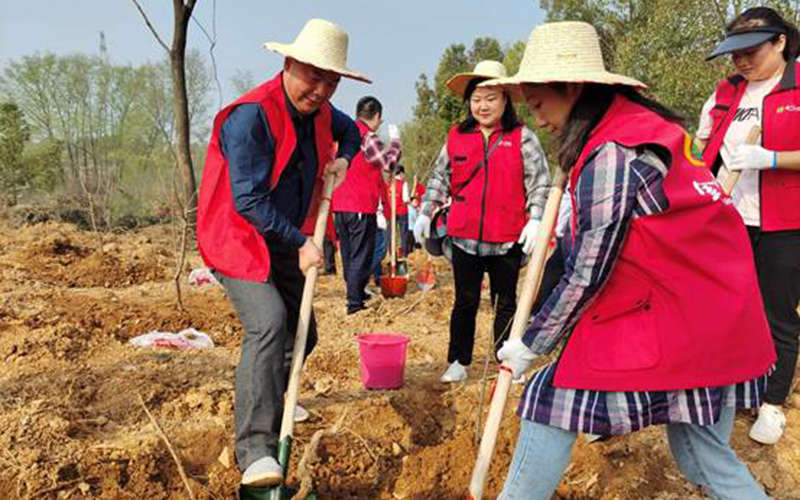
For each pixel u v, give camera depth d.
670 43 12.79
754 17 3.53
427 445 3.84
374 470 3.53
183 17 9.50
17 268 7.43
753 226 3.69
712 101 3.98
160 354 4.65
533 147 4.12
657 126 2.15
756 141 3.55
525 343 2.29
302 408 3.78
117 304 6.04
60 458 3.12
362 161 6.37
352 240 6.36
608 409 2.21
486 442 2.40
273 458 2.84
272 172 2.97
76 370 4.20
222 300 6.46
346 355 4.88
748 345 2.22
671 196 2.09
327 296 7.44
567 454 2.33
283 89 2.97
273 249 3.19
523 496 2.38
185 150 9.90
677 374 2.14
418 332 5.79
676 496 3.41
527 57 2.36
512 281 4.29
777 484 3.52
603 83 2.19
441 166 4.50
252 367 2.88
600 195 2.09
